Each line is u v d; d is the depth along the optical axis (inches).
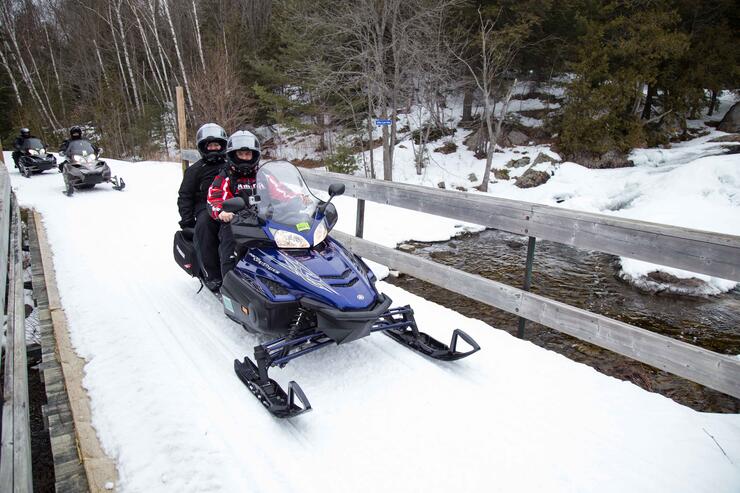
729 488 99.6
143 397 127.5
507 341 161.2
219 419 120.0
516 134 807.7
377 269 241.6
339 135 916.6
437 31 686.5
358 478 102.2
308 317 137.3
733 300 256.7
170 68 1306.6
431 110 756.6
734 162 493.7
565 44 753.6
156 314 179.0
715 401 144.1
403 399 129.7
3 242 188.4
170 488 98.5
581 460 107.7
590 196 575.5
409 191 204.1
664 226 128.7
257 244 144.3
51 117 1472.7
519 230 163.0
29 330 235.0
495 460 107.6
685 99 721.0
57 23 1612.9
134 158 1101.7
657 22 662.5
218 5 1220.5
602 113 689.0
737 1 714.2
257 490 98.6
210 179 190.2
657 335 128.0
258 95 941.8
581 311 143.6
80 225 309.0
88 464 103.8
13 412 104.3
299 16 739.4
